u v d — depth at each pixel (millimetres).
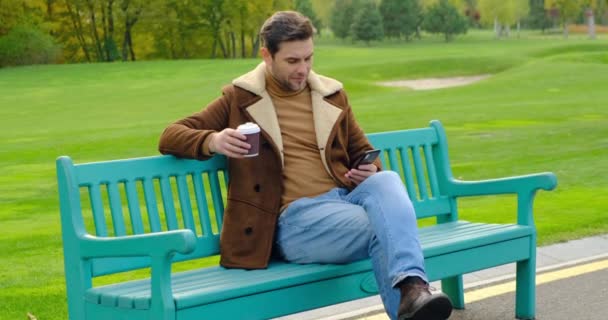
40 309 5234
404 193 3988
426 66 48250
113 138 19281
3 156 16453
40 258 6848
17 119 29109
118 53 84750
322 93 4441
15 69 57125
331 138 4391
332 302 4043
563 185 9828
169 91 39062
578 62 45656
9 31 75125
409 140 5227
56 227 8438
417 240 3828
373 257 3953
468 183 5184
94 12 84438
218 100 4383
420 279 3748
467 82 45406
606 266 6012
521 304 4863
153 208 4223
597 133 15734
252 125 3973
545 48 66625
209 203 9508
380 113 23141
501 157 12891
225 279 3885
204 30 91125
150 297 3529
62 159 3924
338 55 69188
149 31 89938
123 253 3629
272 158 4285
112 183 4086
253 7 90625
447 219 5336
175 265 6660
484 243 4551
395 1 127375
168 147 4207
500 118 20156
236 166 4270
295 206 4191
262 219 4195
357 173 4219
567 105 23500
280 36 4203
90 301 3795
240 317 3713
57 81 48406
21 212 9633
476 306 5125
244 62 58500
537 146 14102
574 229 7133
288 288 3887
